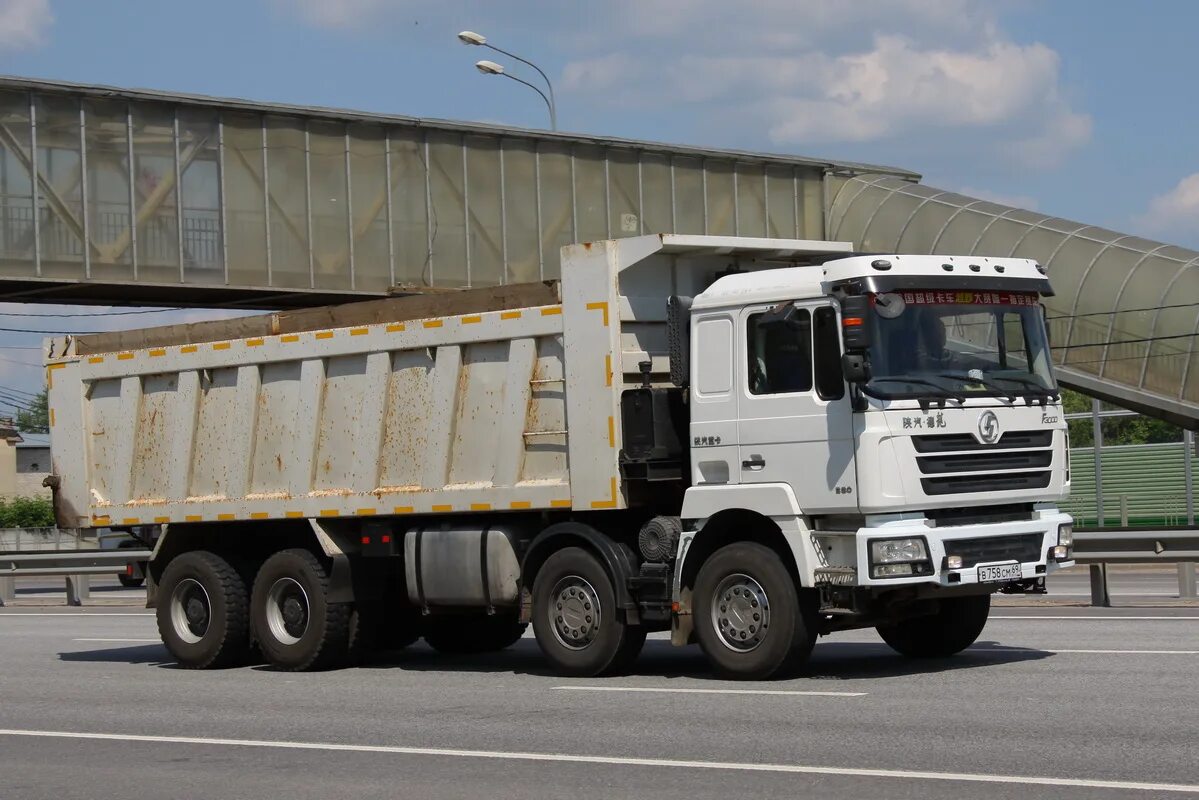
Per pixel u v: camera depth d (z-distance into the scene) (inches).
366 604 623.8
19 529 2581.2
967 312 504.1
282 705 507.8
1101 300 1617.9
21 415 3905.0
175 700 534.0
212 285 1517.0
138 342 690.8
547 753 386.9
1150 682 467.8
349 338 613.3
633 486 530.0
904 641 569.0
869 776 336.8
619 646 534.9
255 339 645.3
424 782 355.9
